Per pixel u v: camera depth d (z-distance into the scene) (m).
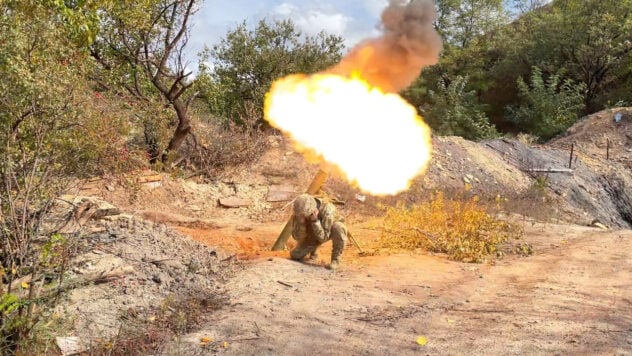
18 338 4.63
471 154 19.75
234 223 11.67
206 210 12.79
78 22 8.24
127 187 12.12
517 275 7.82
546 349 4.93
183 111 15.38
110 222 7.38
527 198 17.03
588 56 35.84
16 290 5.07
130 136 14.79
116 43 14.52
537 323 5.63
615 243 10.32
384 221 11.11
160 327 5.30
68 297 5.31
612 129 28.30
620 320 5.71
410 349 4.96
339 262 7.70
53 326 4.85
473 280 7.45
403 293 6.68
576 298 6.60
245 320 5.48
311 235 7.83
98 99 11.61
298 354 4.81
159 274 6.43
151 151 15.10
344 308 5.99
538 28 39.34
